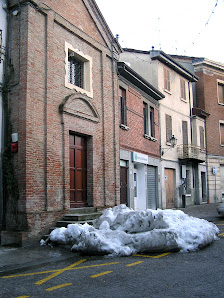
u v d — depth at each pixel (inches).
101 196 525.3
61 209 431.5
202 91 1082.7
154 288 200.5
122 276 233.5
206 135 1067.9
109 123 561.0
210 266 253.3
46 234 397.1
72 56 497.4
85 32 514.3
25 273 263.0
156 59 831.1
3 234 378.0
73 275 245.3
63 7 469.4
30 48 405.7
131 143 663.8
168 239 314.8
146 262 276.1
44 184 409.7
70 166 480.1
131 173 657.0
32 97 402.3
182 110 952.3
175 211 399.5
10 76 405.7
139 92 717.3
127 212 360.5
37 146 404.2
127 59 867.4
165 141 838.5
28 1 407.8
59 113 445.7
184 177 915.4
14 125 399.5
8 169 391.5
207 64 1090.1
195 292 189.8
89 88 516.1
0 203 391.5
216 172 1080.8
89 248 317.1
